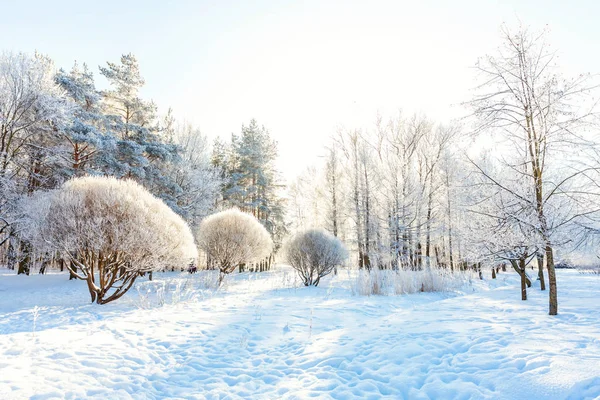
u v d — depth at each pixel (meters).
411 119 26.28
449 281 15.88
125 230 10.78
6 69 16.86
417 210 23.20
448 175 22.59
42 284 17.77
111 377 4.61
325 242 17.70
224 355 5.71
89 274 11.16
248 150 38.00
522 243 8.78
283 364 5.21
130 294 13.84
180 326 7.43
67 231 10.38
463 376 3.93
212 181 29.94
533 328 5.80
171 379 4.71
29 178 20.14
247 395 4.15
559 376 3.50
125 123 24.81
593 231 7.72
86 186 11.20
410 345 5.23
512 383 3.54
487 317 7.15
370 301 11.96
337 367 4.87
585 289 12.41
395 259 21.78
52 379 4.38
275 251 35.94
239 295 13.66
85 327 7.38
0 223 16.28
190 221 25.94
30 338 6.30
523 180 8.51
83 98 22.56
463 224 11.37
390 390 3.93
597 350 4.28
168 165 27.47
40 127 18.53
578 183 7.92
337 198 28.80
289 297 13.12
